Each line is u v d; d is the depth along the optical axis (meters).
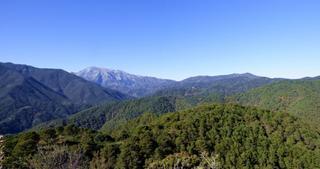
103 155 61.31
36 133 59.88
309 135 74.00
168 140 68.44
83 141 62.88
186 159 54.06
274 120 78.75
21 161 36.59
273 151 69.88
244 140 72.81
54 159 24.22
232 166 68.25
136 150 63.56
